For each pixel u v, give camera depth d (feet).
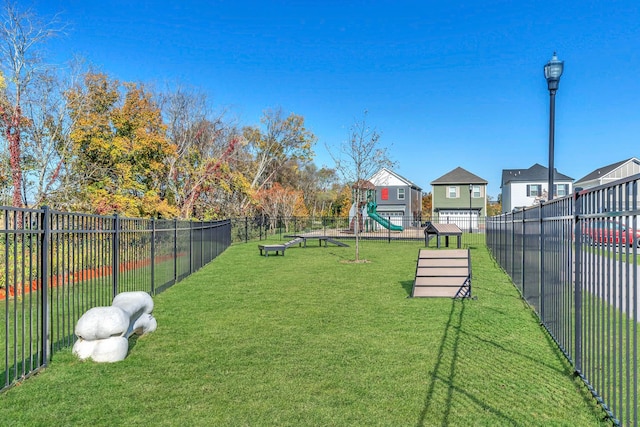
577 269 14.19
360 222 109.09
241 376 14.14
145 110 70.33
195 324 21.16
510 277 35.73
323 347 17.19
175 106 98.12
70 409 11.83
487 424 10.75
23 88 47.39
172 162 78.95
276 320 21.83
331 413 11.43
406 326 20.33
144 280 28.17
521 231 29.19
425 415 11.25
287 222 123.54
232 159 103.55
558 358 15.69
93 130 58.08
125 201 58.18
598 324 12.10
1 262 23.85
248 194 102.94
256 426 10.79
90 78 60.75
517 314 22.76
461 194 156.56
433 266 28.40
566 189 156.35
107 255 24.08
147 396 12.64
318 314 23.04
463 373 14.21
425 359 15.61
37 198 49.01
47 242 15.35
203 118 103.24
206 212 90.53
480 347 16.99
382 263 48.08
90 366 15.21
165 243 32.27
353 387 13.12
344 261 50.26
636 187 9.31
